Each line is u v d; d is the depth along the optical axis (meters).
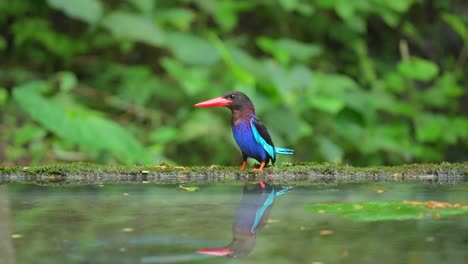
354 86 12.95
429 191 6.13
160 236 4.31
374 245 4.07
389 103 13.77
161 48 16.03
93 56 15.55
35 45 14.70
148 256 3.84
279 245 4.09
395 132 13.49
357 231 4.46
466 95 16.69
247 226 4.60
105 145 9.32
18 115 12.63
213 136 13.41
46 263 3.69
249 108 7.31
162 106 14.63
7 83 14.05
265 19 16.56
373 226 4.61
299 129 11.48
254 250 3.96
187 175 6.98
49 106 9.38
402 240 4.20
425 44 17.44
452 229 4.50
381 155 14.27
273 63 11.25
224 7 13.64
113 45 15.55
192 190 6.18
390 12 14.96
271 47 12.40
